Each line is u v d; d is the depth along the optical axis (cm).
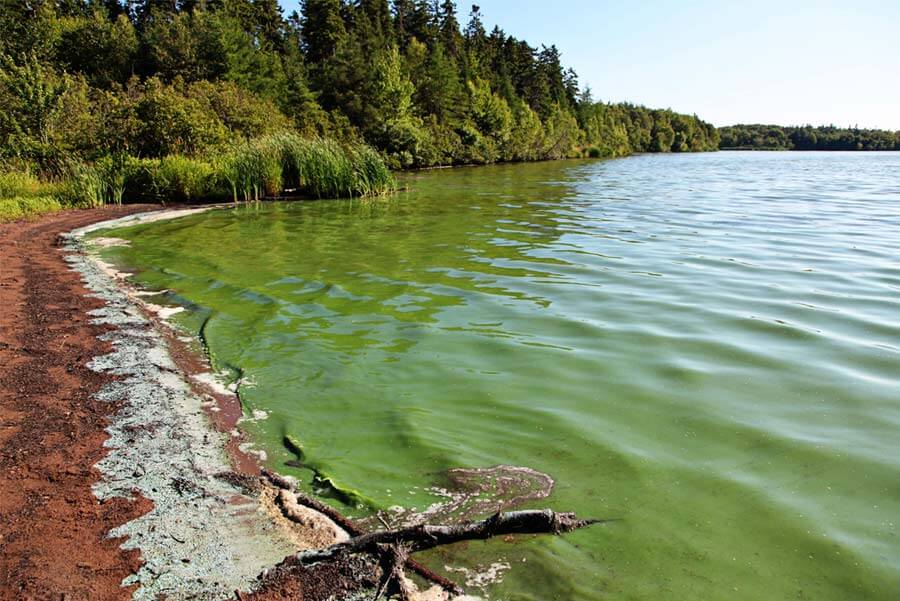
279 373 577
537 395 520
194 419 488
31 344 636
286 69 5069
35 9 4659
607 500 375
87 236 1354
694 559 323
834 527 346
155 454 431
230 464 425
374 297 820
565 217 1588
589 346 627
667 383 538
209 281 923
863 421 465
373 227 1459
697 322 693
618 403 503
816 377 543
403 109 4744
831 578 308
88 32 4278
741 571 314
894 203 1808
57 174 2117
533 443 443
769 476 397
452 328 691
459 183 2911
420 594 301
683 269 949
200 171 2089
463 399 515
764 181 2905
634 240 1214
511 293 827
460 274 945
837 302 755
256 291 859
